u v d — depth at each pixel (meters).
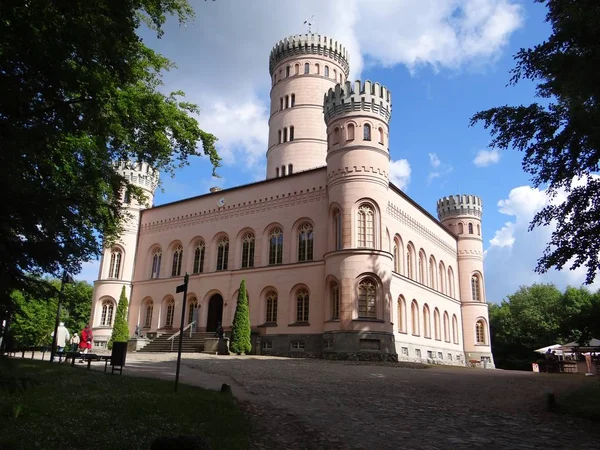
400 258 44.16
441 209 63.81
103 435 8.68
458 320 57.50
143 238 52.22
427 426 11.61
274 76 58.75
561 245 16.16
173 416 10.44
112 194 11.29
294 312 40.06
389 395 16.33
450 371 28.20
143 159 24.22
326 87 56.09
